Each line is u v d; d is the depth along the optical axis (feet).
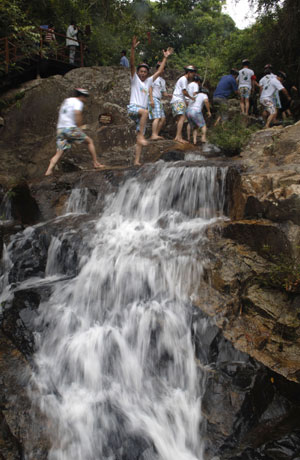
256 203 16.71
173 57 77.41
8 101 38.42
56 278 18.34
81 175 24.70
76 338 14.74
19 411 12.63
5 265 20.38
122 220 20.97
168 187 20.89
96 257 17.35
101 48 56.34
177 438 12.32
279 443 11.80
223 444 11.92
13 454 11.75
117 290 16.02
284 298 14.66
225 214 19.04
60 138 25.36
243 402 12.53
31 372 13.89
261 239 15.80
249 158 21.91
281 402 13.01
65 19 55.52
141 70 23.77
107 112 36.94
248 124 33.88
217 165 20.62
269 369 13.33
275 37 46.44
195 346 13.93
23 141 36.47
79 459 11.62
